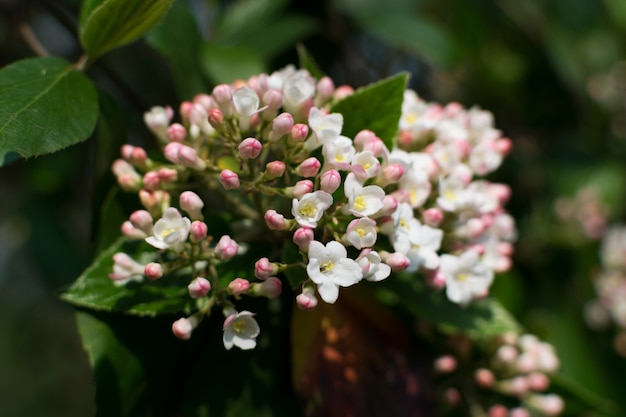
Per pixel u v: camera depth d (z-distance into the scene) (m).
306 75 0.31
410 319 0.35
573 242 0.55
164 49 0.35
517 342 0.38
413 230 0.30
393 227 0.30
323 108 0.33
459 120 0.35
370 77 0.54
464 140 0.33
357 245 0.28
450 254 0.33
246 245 0.31
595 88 0.60
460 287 0.32
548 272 0.55
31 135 0.29
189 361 0.32
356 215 0.29
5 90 0.30
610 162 0.59
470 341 0.36
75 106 0.31
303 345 0.32
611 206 0.57
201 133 0.32
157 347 0.31
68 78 0.31
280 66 0.47
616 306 0.51
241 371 0.32
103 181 0.33
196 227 0.29
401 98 0.31
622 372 0.52
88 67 0.33
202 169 0.30
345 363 0.33
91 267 0.30
